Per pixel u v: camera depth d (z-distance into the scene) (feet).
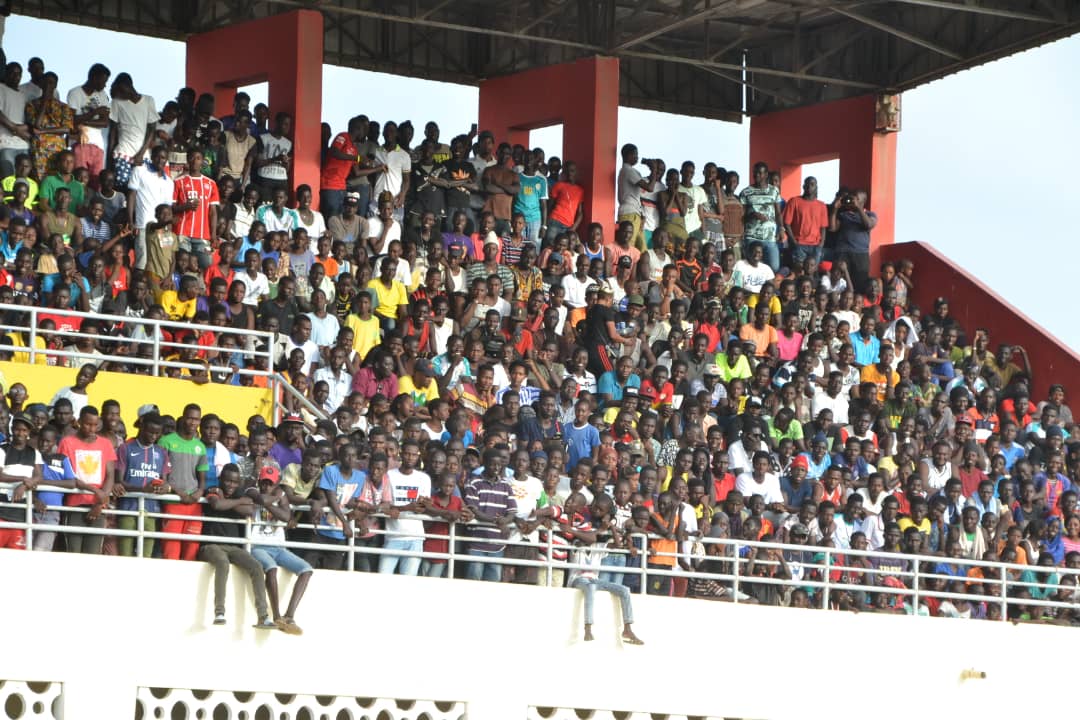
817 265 94.99
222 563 56.13
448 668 60.34
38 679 53.67
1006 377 95.61
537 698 61.77
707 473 72.74
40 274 71.05
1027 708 70.95
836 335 88.02
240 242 76.84
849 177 101.55
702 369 82.58
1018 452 85.92
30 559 53.88
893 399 86.53
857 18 94.07
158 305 71.92
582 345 82.53
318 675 58.03
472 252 84.99
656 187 92.07
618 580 65.26
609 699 63.05
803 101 104.68
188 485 58.80
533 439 72.84
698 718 64.95
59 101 78.02
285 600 57.72
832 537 72.02
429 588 60.29
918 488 75.56
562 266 85.76
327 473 60.54
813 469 78.18
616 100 92.38
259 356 71.97
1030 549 76.95
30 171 75.72
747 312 87.81
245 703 57.11
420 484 62.13
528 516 64.39
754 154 106.73
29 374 65.98
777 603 69.92
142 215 75.77
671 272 87.56
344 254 80.74
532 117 95.66
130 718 54.90
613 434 74.79
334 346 74.28
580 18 92.89
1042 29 92.53
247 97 83.20
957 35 96.63
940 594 69.82
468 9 99.45
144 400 67.21
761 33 103.76
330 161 84.74
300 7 86.12
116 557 55.21
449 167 87.15
